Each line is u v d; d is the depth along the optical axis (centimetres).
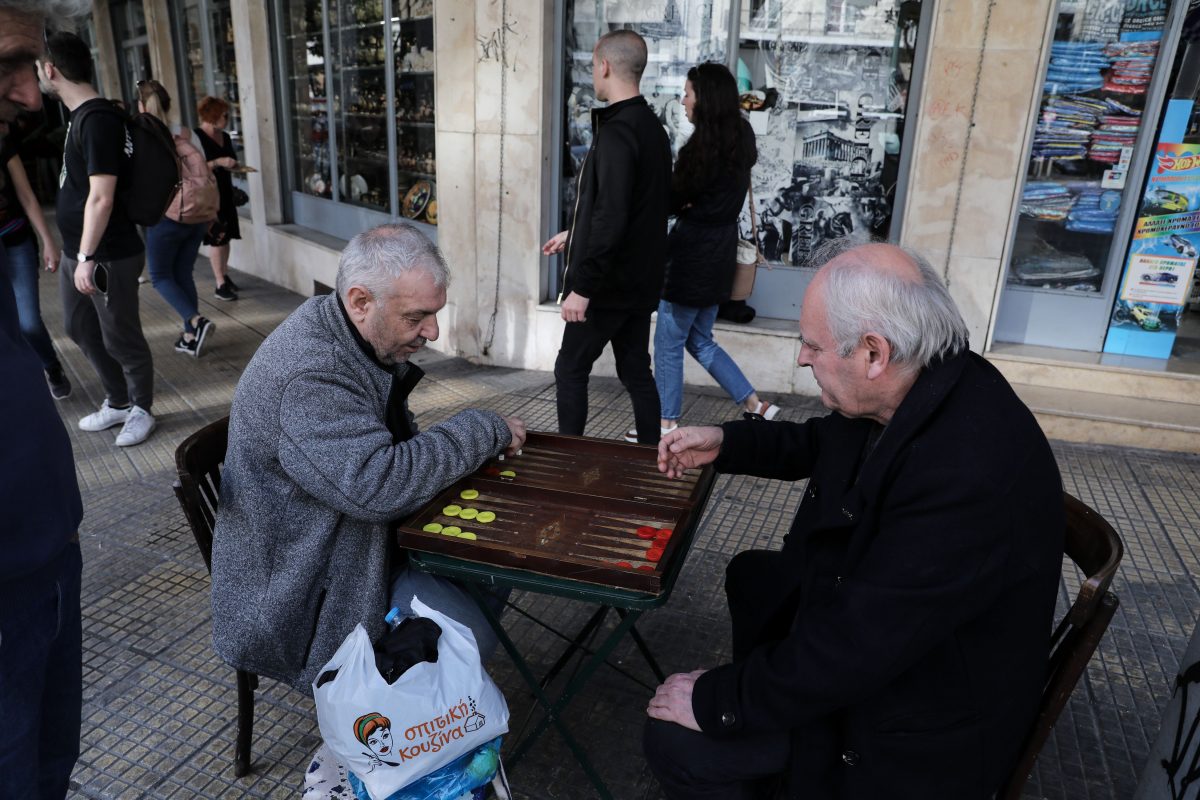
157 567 300
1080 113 416
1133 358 439
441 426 180
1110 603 131
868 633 128
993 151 405
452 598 189
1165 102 404
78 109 357
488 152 483
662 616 274
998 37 388
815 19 451
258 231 770
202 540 184
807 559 153
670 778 159
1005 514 125
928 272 135
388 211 638
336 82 665
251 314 644
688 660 253
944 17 392
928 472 127
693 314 389
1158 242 422
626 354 343
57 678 148
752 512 342
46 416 128
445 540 157
